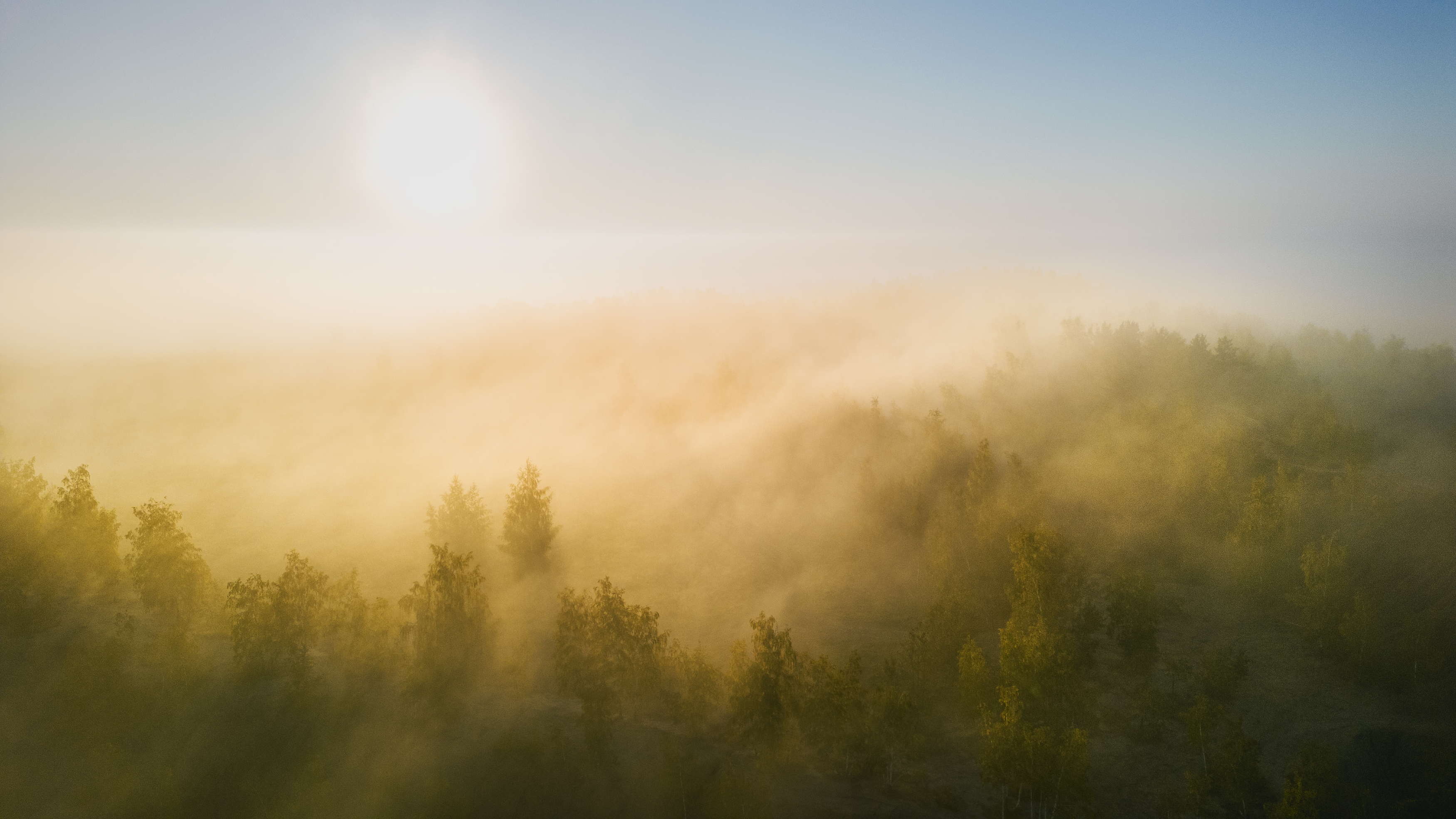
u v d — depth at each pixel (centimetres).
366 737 6138
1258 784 5838
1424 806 5738
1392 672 7169
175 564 7475
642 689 6378
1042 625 6550
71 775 5716
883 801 5434
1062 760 5016
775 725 5728
